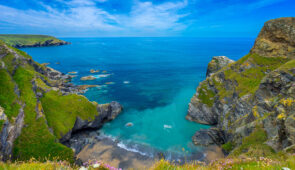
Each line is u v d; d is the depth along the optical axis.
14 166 8.95
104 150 41.78
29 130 38.28
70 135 45.69
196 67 150.25
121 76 117.00
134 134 49.22
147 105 69.75
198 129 52.22
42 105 48.09
